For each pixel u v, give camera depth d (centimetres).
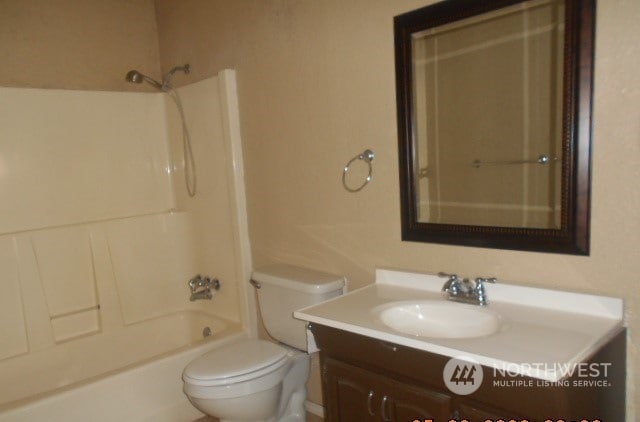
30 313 253
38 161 260
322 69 205
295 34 214
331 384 168
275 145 234
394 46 177
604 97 133
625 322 138
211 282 283
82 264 271
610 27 130
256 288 236
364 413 158
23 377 245
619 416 138
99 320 276
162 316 295
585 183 139
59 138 266
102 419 203
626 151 132
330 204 212
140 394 214
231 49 250
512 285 157
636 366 138
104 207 284
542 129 147
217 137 262
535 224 153
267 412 203
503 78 155
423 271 183
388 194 190
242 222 256
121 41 299
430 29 169
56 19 277
